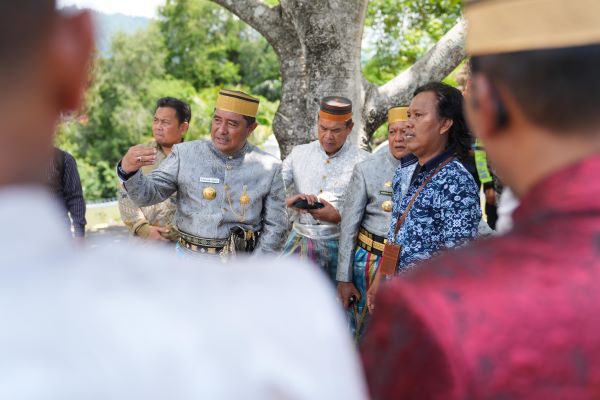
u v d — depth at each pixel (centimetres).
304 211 355
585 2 77
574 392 74
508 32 82
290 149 514
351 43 466
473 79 89
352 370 64
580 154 82
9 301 54
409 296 79
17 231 55
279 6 515
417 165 275
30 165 60
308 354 61
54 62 60
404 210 272
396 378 79
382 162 346
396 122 339
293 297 63
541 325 75
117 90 2497
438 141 264
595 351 74
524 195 86
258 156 359
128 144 2523
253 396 57
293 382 59
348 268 348
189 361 56
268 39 518
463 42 507
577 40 78
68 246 60
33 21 58
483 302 76
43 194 59
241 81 3497
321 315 64
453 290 78
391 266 271
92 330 55
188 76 3306
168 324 57
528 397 74
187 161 347
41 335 53
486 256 82
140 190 322
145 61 2617
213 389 56
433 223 261
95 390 53
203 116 1966
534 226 82
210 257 346
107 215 1008
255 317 60
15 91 58
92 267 59
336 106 391
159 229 388
